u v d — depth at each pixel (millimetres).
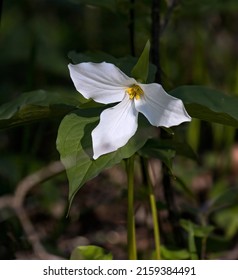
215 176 1262
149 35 959
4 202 887
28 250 927
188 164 1233
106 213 1128
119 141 731
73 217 1079
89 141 738
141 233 1085
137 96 744
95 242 1061
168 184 925
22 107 755
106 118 735
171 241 969
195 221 1006
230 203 951
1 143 1312
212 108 769
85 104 752
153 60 903
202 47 1292
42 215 1087
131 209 807
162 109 733
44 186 1104
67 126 747
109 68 731
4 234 931
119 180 1160
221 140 1279
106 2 938
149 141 812
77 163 729
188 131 1202
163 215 1044
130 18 940
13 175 1079
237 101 784
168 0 1011
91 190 1141
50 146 1235
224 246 955
